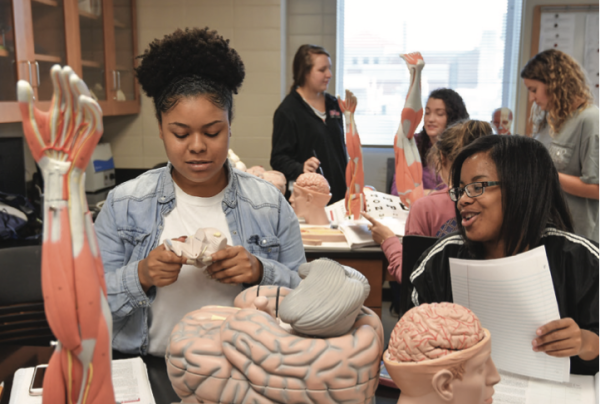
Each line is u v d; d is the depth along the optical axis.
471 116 4.03
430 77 4.01
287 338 0.68
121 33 3.47
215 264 1.04
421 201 1.67
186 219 1.15
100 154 3.44
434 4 3.91
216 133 0.98
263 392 0.68
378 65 4.05
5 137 2.55
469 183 0.99
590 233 2.36
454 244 1.12
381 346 0.73
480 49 3.93
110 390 0.63
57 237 0.58
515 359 0.94
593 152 2.26
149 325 1.12
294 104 3.09
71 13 2.77
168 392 1.00
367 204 2.38
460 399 0.70
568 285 1.00
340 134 3.23
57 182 0.58
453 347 0.69
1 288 1.59
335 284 0.68
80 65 2.89
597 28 3.72
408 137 2.04
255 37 3.66
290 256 1.23
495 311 0.94
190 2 3.64
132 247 1.15
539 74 2.40
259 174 2.36
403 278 1.36
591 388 0.94
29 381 1.00
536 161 0.97
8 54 2.23
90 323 0.59
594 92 3.79
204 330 0.77
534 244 0.99
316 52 3.04
